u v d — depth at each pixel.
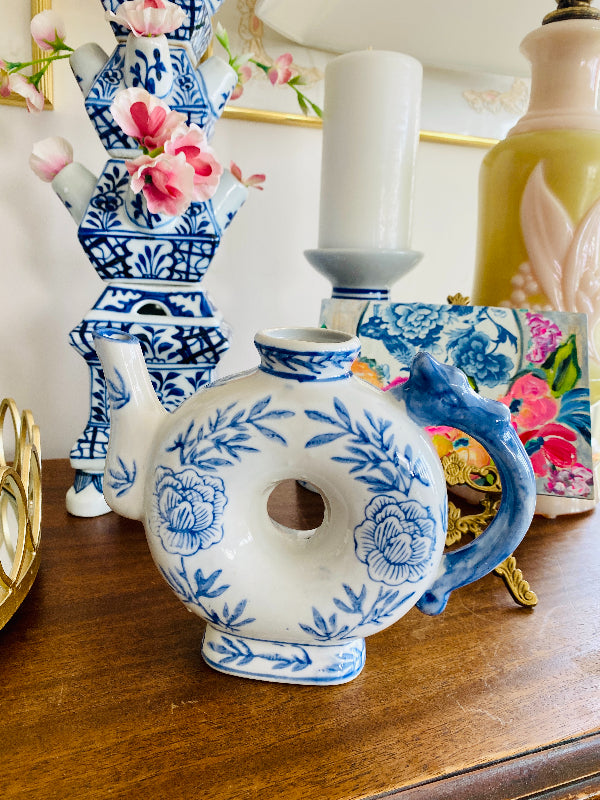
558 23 0.48
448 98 0.68
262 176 0.52
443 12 0.62
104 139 0.44
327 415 0.27
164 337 0.45
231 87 0.47
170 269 0.46
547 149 0.48
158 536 0.29
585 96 0.50
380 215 0.52
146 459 0.30
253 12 0.60
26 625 0.34
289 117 0.63
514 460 0.29
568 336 0.46
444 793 0.25
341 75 0.50
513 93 0.71
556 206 0.48
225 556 0.28
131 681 0.30
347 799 0.24
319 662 0.30
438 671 0.32
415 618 0.37
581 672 0.32
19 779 0.24
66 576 0.40
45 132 0.57
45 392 0.63
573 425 0.46
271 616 0.29
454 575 0.31
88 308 0.62
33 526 0.39
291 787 0.24
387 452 0.27
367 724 0.28
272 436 0.27
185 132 0.41
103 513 0.49
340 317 0.49
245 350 0.69
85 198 0.45
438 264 0.75
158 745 0.26
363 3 0.60
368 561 0.28
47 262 0.60
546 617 0.37
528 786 0.26
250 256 0.67
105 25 0.57
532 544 0.47
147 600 0.37
